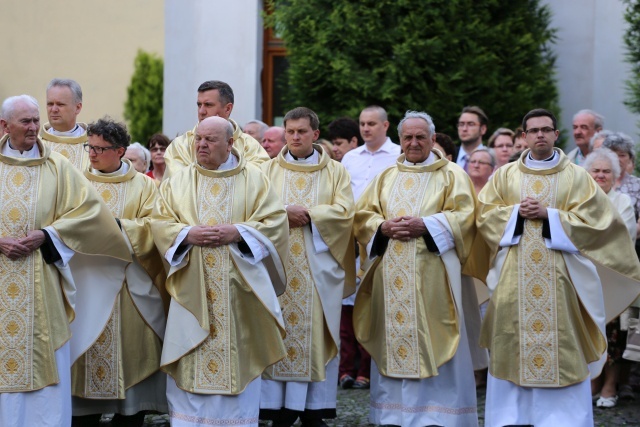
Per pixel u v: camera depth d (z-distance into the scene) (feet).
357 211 65.31
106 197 63.00
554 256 60.23
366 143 80.64
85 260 60.70
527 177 61.82
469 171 78.38
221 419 58.90
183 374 59.11
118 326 61.82
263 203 60.34
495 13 96.94
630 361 73.87
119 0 192.85
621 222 61.41
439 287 62.54
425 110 93.66
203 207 60.23
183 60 114.21
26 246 55.93
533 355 60.29
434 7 94.53
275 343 59.93
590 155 70.38
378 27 94.32
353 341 79.41
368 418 68.18
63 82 66.69
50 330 56.59
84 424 62.95
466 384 63.16
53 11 192.03
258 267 59.67
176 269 59.31
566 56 101.50
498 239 61.00
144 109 185.98
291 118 65.87
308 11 96.89
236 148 68.08
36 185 57.36
